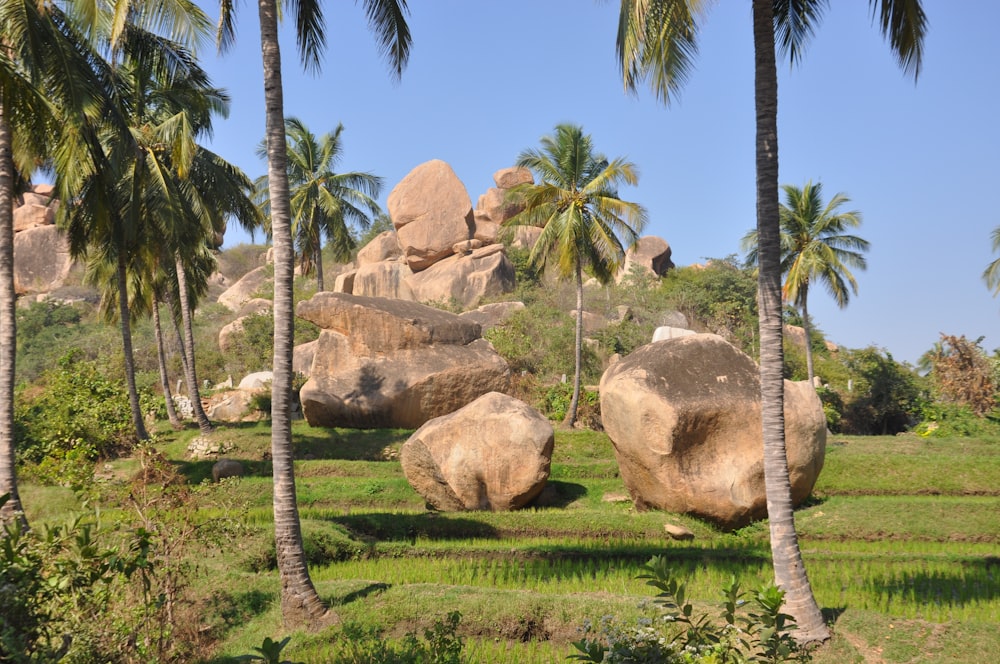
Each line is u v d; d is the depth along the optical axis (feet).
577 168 92.32
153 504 35.27
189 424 91.91
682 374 55.06
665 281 169.68
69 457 59.98
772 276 29.81
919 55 33.32
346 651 29.25
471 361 87.61
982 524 51.65
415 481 62.54
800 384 56.39
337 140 120.16
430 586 35.73
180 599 32.94
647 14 30.55
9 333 46.57
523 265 162.71
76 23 47.73
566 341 121.80
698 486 53.11
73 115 44.91
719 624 28.86
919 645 28.04
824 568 40.70
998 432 90.79
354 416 86.07
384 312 88.53
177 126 70.85
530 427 60.49
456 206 156.56
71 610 23.07
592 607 32.09
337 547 45.14
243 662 29.07
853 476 67.46
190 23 49.32
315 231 118.01
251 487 66.33
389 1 39.52
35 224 193.26
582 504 64.54
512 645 31.14
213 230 88.17
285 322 33.47
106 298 97.66
